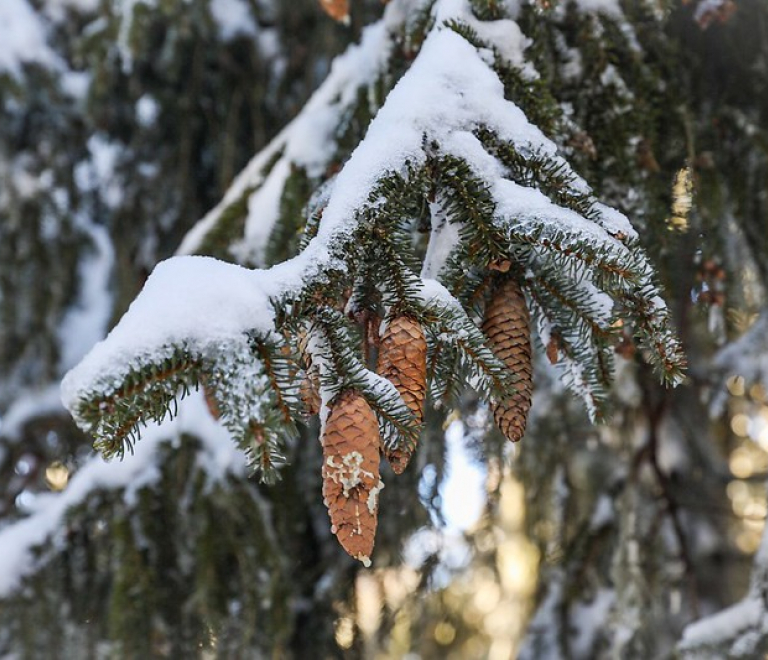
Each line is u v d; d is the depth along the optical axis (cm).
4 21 287
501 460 217
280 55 281
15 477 318
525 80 165
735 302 190
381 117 151
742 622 199
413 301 141
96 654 220
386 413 136
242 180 197
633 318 148
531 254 150
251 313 135
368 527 131
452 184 148
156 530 216
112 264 310
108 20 260
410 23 179
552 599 282
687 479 317
